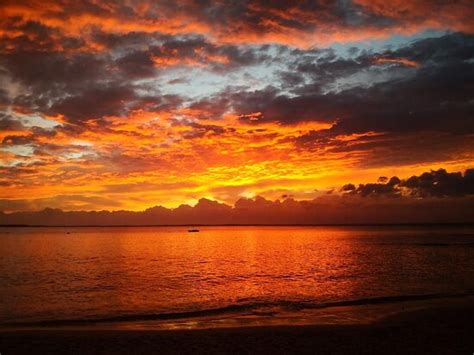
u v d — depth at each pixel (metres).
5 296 29.91
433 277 37.53
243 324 20.33
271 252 74.88
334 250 76.19
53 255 68.69
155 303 26.94
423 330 17.92
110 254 70.94
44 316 22.94
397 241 105.75
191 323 20.73
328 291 30.91
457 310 22.12
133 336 17.30
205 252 76.00
